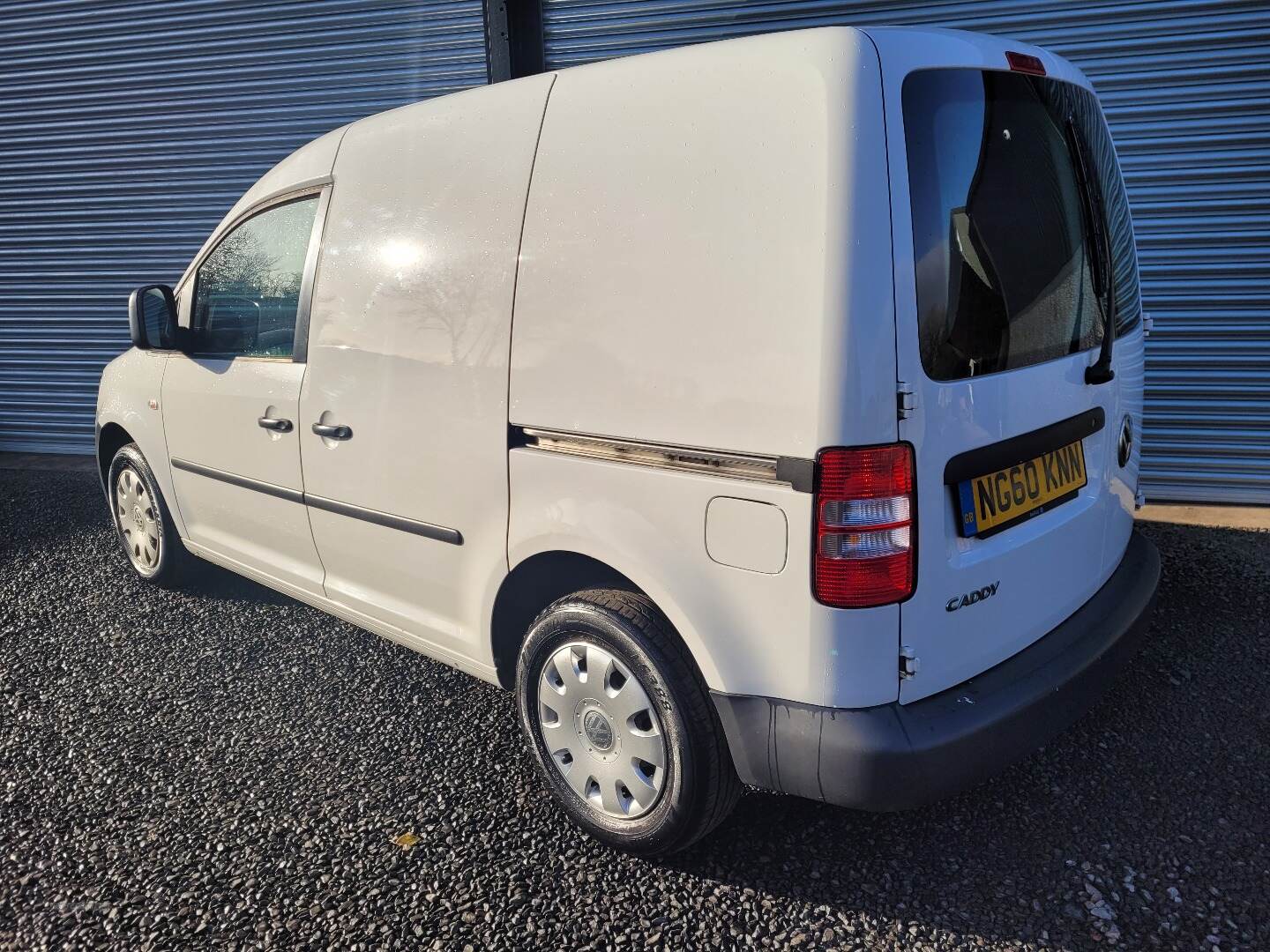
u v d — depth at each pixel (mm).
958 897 2174
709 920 2145
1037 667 2166
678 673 2121
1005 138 2104
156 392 3795
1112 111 4559
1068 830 2383
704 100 2033
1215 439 4785
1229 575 3877
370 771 2791
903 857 2314
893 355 1825
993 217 2047
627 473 2146
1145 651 3260
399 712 3121
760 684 2008
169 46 6129
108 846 2496
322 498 3051
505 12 5316
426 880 2320
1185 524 4547
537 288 2312
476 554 2570
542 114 2367
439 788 2689
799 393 1850
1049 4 4508
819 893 2209
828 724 1930
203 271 3539
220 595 4152
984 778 2008
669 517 2084
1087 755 2689
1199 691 2996
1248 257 4551
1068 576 2350
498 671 2643
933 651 1983
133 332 3574
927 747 1905
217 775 2801
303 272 3027
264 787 2729
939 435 1912
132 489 4191
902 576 1888
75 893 2328
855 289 1802
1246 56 4336
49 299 6926
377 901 2254
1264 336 4613
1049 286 2199
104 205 6605
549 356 2291
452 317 2525
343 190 2924
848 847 2357
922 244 1874
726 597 2016
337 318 2893
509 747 2889
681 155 2053
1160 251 4664
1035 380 2145
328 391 2936
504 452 2426
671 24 5066
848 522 1840
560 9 5230
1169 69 4441
